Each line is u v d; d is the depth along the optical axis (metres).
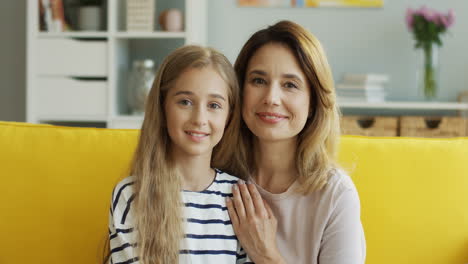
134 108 3.14
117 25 3.08
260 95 1.21
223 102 1.19
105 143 1.37
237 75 1.28
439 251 1.32
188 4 3.00
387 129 3.12
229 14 3.42
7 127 1.40
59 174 1.34
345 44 3.41
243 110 1.25
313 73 1.21
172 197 1.19
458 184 1.34
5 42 3.47
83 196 1.33
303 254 1.21
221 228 1.20
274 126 1.20
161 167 1.21
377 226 1.32
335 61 3.42
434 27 3.13
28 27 3.04
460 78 3.38
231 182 1.27
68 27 3.13
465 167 1.36
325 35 3.42
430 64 3.18
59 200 1.33
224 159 1.33
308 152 1.24
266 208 1.24
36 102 3.06
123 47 3.24
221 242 1.19
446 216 1.33
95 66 3.04
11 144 1.37
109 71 3.03
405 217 1.32
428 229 1.32
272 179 1.29
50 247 1.32
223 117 1.20
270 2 3.40
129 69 3.38
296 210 1.23
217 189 1.24
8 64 3.47
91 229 1.32
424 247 1.32
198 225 1.18
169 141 1.25
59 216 1.33
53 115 3.06
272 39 1.22
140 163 1.21
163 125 1.23
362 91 3.11
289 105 1.19
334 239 1.17
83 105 3.05
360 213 1.30
